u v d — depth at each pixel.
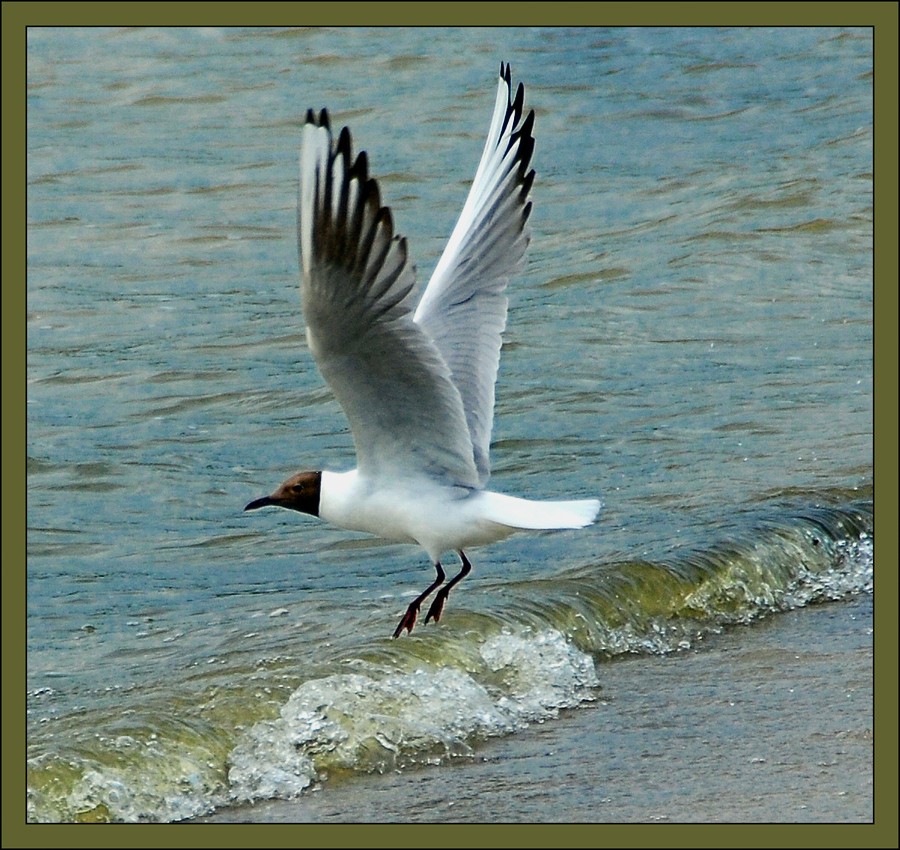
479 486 9.28
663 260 21.19
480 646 11.87
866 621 12.74
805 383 17.41
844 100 26.80
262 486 15.20
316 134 7.95
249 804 9.95
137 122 25.69
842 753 10.27
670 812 9.46
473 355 9.88
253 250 21.47
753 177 23.86
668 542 13.67
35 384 17.59
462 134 24.80
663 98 27.03
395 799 9.88
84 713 10.77
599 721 10.94
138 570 13.43
